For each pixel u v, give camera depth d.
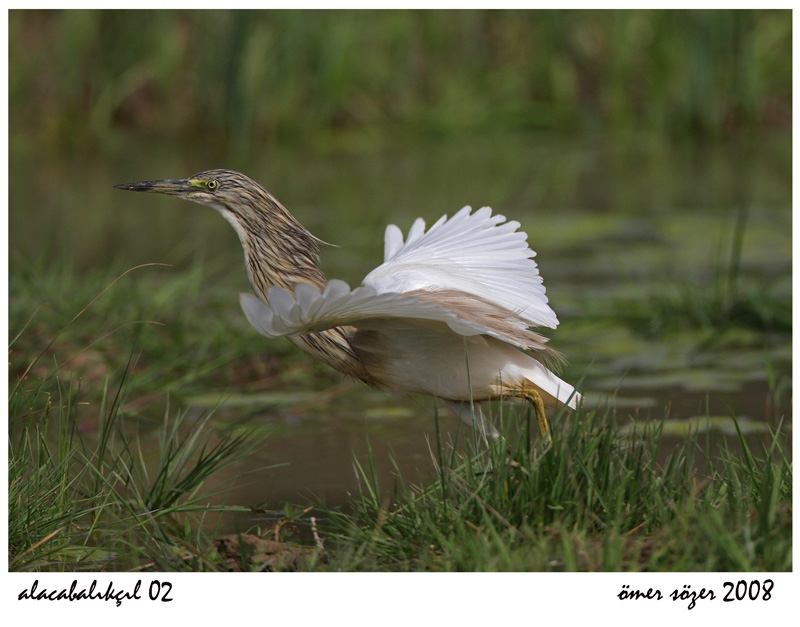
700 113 24.58
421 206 18.59
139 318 12.15
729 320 12.80
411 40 25.56
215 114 23.44
